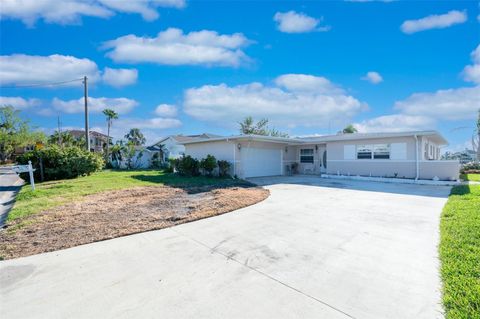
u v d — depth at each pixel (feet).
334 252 12.97
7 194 36.01
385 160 46.73
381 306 8.36
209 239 15.25
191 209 23.11
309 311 8.16
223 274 10.78
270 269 11.18
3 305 8.80
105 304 8.73
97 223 18.67
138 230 16.94
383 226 17.38
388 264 11.50
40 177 47.50
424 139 45.80
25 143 136.46
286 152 63.05
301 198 28.45
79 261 12.34
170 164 68.69
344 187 37.76
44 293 9.51
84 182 43.57
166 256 12.79
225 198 27.35
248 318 7.86
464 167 72.64
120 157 92.79
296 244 14.16
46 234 16.29
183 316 8.02
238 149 51.44
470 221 16.92
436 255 12.37
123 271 11.20
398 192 32.53
